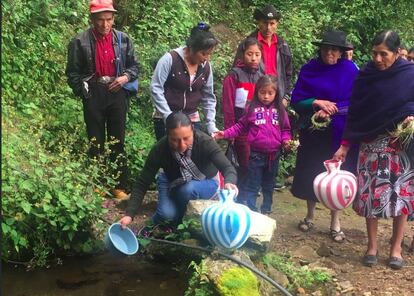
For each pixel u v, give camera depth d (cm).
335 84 461
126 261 420
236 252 367
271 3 1005
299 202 576
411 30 966
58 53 627
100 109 502
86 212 412
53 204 406
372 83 402
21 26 609
